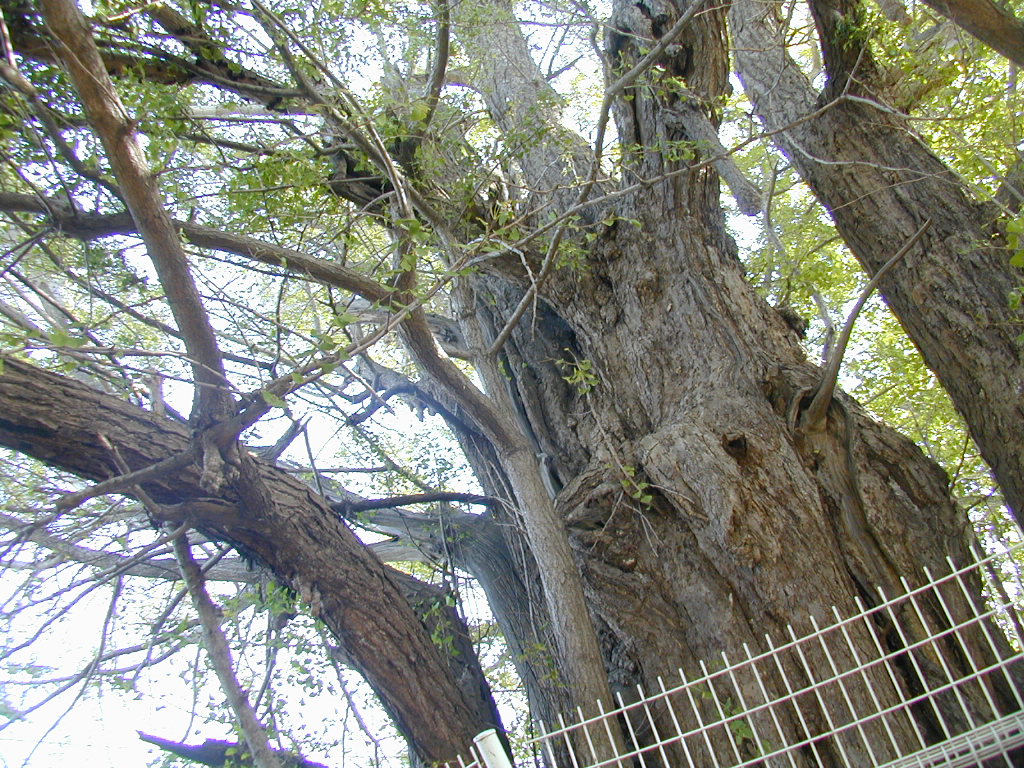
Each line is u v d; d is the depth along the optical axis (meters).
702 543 7.12
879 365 12.15
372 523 9.51
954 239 7.30
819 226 12.14
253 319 7.07
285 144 6.87
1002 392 6.72
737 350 7.86
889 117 7.96
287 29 5.43
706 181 8.77
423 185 7.45
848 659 6.24
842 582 6.55
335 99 6.74
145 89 5.92
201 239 5.70
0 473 6.81
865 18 7.80
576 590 6.61
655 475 7.41
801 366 7.76
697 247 8.46
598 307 8.91
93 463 5.81
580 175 9.26
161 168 5.18
